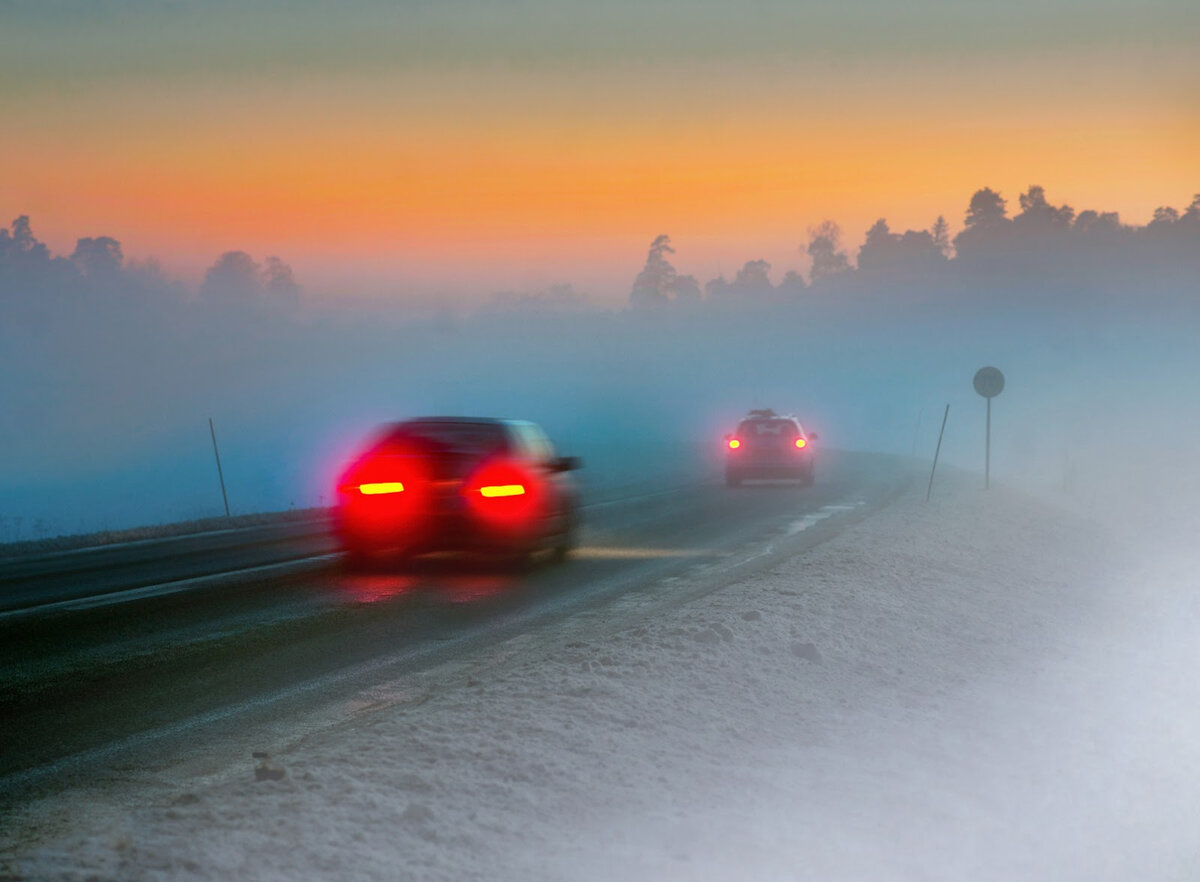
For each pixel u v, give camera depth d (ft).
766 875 40.09
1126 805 51.39
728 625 82.84
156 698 67.00
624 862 40.29
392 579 117.29
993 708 66.49
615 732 55.52
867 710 63.72
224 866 38.06
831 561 121.80
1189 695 71.82
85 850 39.32
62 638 86.48
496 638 84.74
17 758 54.80
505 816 43.98
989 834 46.26
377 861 39.11
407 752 51.37
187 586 114.73
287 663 76.59
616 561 131.34
